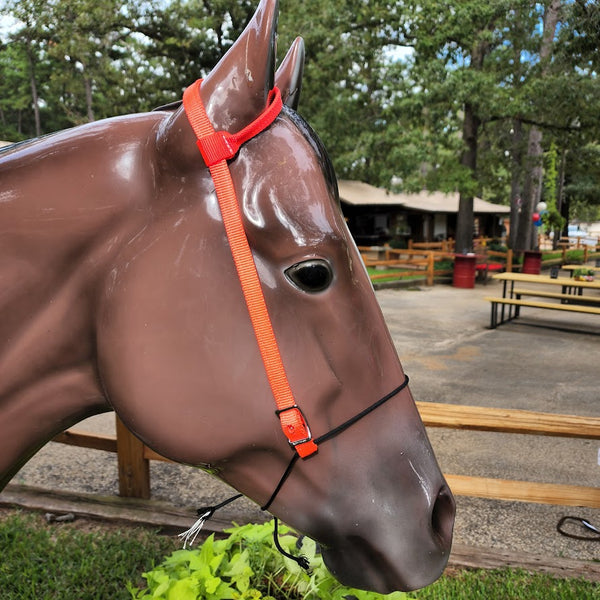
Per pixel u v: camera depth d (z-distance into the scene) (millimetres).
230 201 773
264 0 763
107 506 3010
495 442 4176
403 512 830
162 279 791
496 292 13172
